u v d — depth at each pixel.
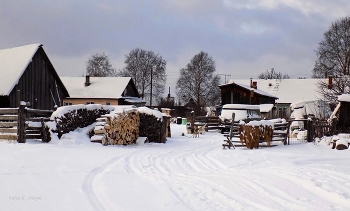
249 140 15.59
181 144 18.41
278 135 17.14
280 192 7.34
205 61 73.44
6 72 23.16
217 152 14.46
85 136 16.61
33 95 24.50
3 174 8.44
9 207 5.95
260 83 62.12
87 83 55.25
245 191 7.47
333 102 26.95
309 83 58.78
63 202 6.37
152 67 75.62
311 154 13.48
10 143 14.81
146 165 11.15
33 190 7.11
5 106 22.28
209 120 31.55
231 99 50.59
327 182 7.88
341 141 15.29
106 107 18.98
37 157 11.09
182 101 75.75
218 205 6.46
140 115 18.41
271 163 11.43
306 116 19.78
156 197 6.97
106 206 6.24
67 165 10.03
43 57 25.77
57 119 16.23
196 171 10.37
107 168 10.12
